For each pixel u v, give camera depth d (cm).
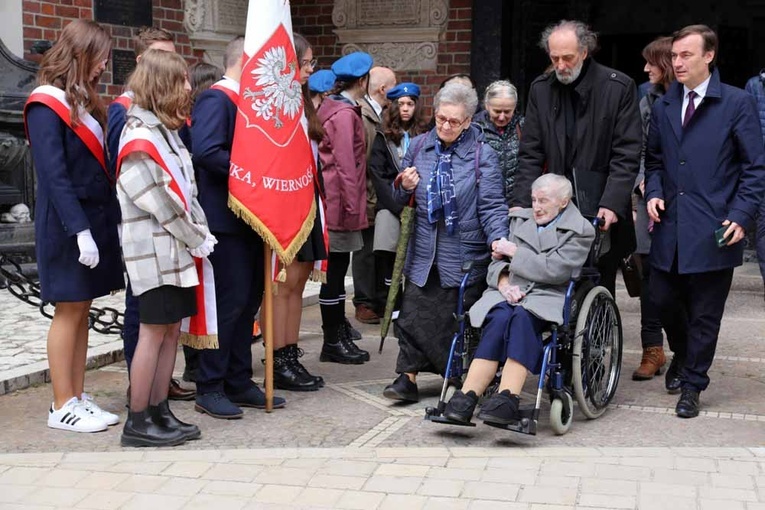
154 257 439
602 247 516
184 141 511
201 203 493
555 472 419
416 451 444
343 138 619
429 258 519
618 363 521
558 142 525
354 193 622
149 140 430
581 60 512
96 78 471
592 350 502
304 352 659
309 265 560
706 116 506
